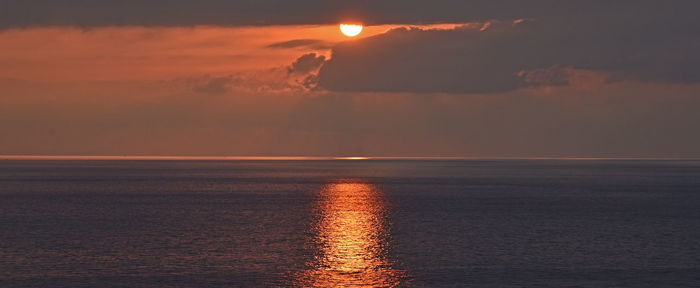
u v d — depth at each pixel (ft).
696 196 509.76
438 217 344.69
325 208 394.73
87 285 175.94
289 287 176.96
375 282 183.42
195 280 183.32
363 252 229.45
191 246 239.50
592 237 268.82
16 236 262.67
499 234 276.82
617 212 374.63
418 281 184.44
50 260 209.67
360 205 418.51
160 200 451.94
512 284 180.96
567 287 178.19
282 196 499.92
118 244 242.78
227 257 217.36
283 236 267.59
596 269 201.26
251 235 269.64
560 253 229.25
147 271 194.08
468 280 185.98
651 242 255.70
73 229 285.84
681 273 195.93
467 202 445.78
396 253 228.02
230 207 398.42
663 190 589.73
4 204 411.13
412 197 494.18
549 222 322.55
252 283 180.75
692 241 258.57
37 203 419.74
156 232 277.03
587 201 456.04
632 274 194.18
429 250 234.58
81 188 589.32
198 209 384.06
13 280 181.16
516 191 571.69
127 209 381.81
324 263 208.44
